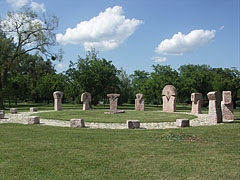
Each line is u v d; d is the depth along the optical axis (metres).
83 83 41.19
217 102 16.05
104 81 42.62
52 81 55.75
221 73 54.69
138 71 62.78
